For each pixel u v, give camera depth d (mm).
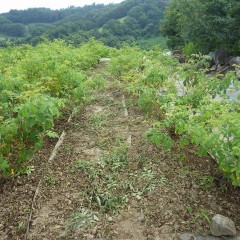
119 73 11609
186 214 3906
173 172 4805
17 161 4508
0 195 4375
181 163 5039
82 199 4270
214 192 4301
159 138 4324
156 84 6875
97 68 16609
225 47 14625
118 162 5156
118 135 6242
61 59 9078
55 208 4117
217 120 3904
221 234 3535
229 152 3736
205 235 3586
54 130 6641
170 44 24844
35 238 3617
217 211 3959
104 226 3771
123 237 3609
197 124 4148
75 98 7238
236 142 3588
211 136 3744
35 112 3793
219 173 4625
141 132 6406
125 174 4848
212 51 15703
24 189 4516
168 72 7328
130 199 4250
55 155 5508
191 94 5543
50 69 7297
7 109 5141
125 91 9297
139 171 4895
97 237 3615
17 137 4258
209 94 5777
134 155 5418
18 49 16781
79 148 5840
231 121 3814
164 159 5199
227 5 13789
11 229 3773
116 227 3758
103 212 4020
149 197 4262
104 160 5262
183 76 6488
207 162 5016
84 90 7484
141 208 4051
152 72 6867
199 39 15195
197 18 14438
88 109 8234
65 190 4496
